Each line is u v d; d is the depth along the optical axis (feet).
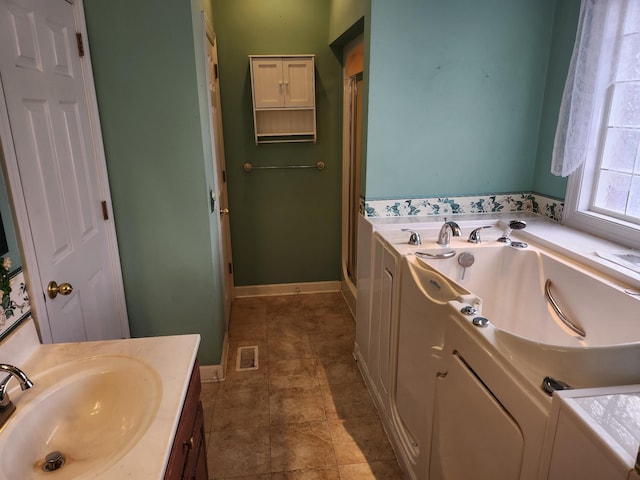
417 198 8.36
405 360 6.23
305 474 6.35
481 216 8.44
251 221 11.67
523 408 3.38
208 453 6.73
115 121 6.91
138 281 7.75
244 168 11.17
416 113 7.91
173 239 7.60
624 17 6.03
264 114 10.72
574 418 2.77
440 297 5.24
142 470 2.92
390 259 6.79
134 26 6.58
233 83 10.57
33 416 3.49
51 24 5.38
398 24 7.45
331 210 11.85
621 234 6.61
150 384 3.79
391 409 6.85
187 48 6.76
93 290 6.37
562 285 6.24
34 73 4.90
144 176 7.22
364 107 8.05
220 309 8.82
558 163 7.21
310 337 10.17
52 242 5.10
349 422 7.40
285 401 7.93
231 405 7.82
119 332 7.45
